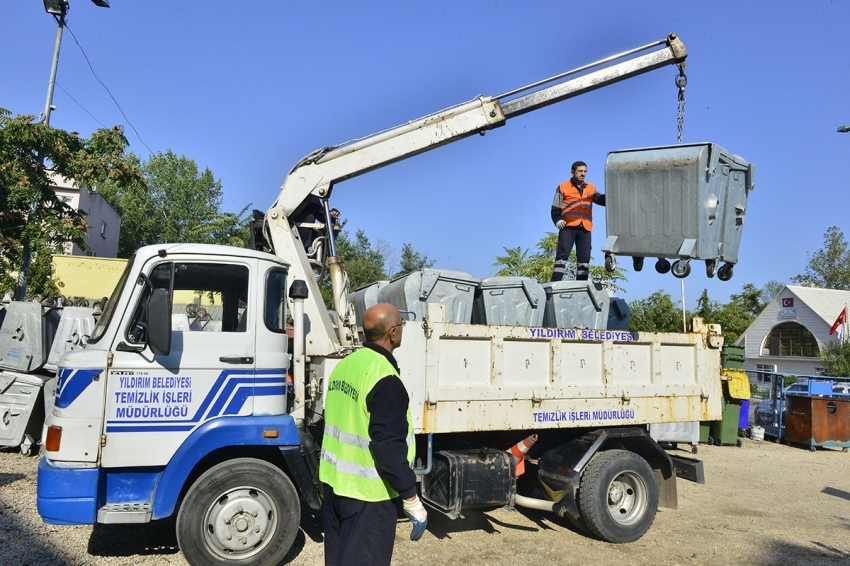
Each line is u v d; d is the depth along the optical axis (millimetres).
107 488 4883
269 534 5090
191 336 5047
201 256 5188
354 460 3455
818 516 7738
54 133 14430
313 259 6805
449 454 5844
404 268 43594
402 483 3256
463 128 7027
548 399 6184
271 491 5086
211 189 51125
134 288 4996
